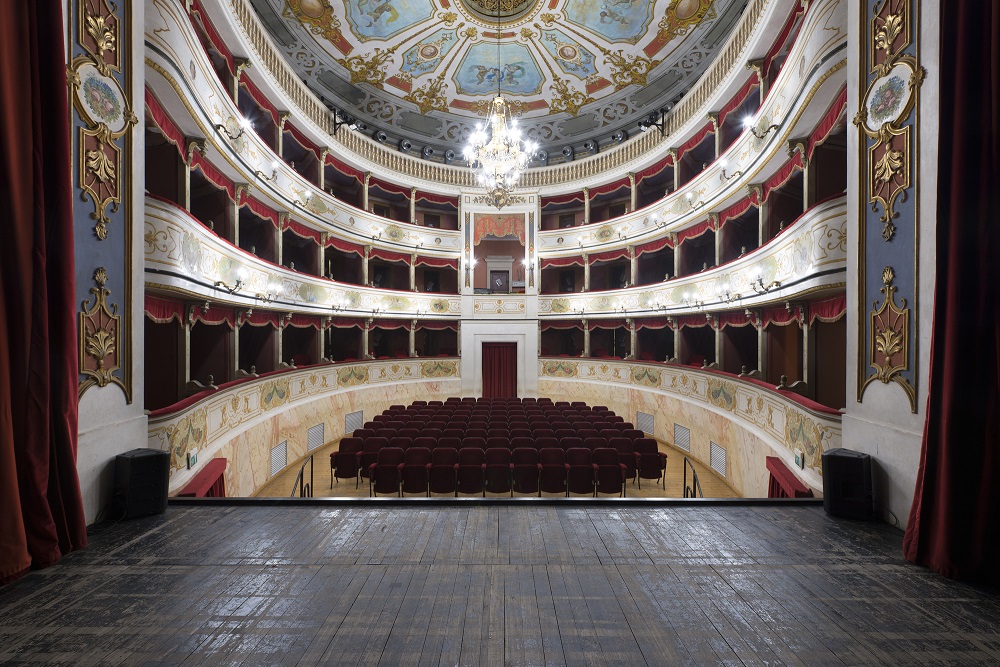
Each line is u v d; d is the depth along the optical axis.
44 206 2.44
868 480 3.10
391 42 9.60
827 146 5.52
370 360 11.62
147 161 5.36
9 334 2.29
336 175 11.87
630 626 1.99
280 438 7.73
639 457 6.05
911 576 2.40
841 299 5.02
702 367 8.72
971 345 2.33
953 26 2.41
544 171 13.38
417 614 2.06
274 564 2.49
